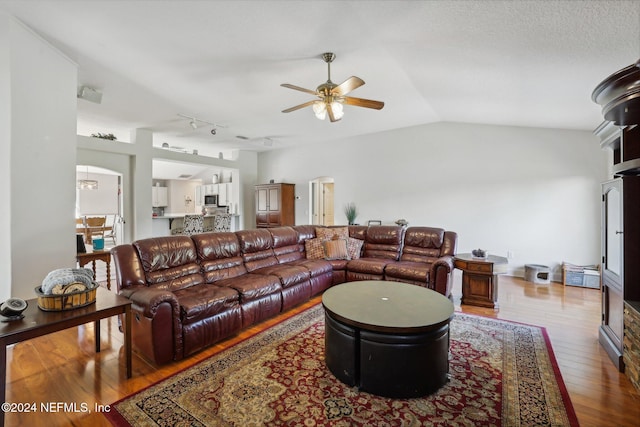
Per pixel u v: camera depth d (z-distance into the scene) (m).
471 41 2.54
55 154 2.98
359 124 5.88
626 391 2.02
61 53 2.99
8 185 2.59
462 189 5.60
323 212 8.11
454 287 4.77
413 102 4.54
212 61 3.17
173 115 5.05
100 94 3.86
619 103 1.90
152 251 2.97
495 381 2.15
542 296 4.15
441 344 2.06
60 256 3.04
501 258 4.00
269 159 8.42
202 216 7.66
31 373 2.21
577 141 4.80
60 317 1.88
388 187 6.39
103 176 8.93
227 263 3.60
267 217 7.78
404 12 2.27
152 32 2.64
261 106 4.62
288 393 2.01
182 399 1.93
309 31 2.61
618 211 2.42
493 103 4.08
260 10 2.32
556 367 2.33
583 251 4.80
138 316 2.40
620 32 2.07
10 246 2.61
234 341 2.80
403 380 1.96
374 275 4.25
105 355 2.48
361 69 3.37
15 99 2.60
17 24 2.56
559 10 1.94
